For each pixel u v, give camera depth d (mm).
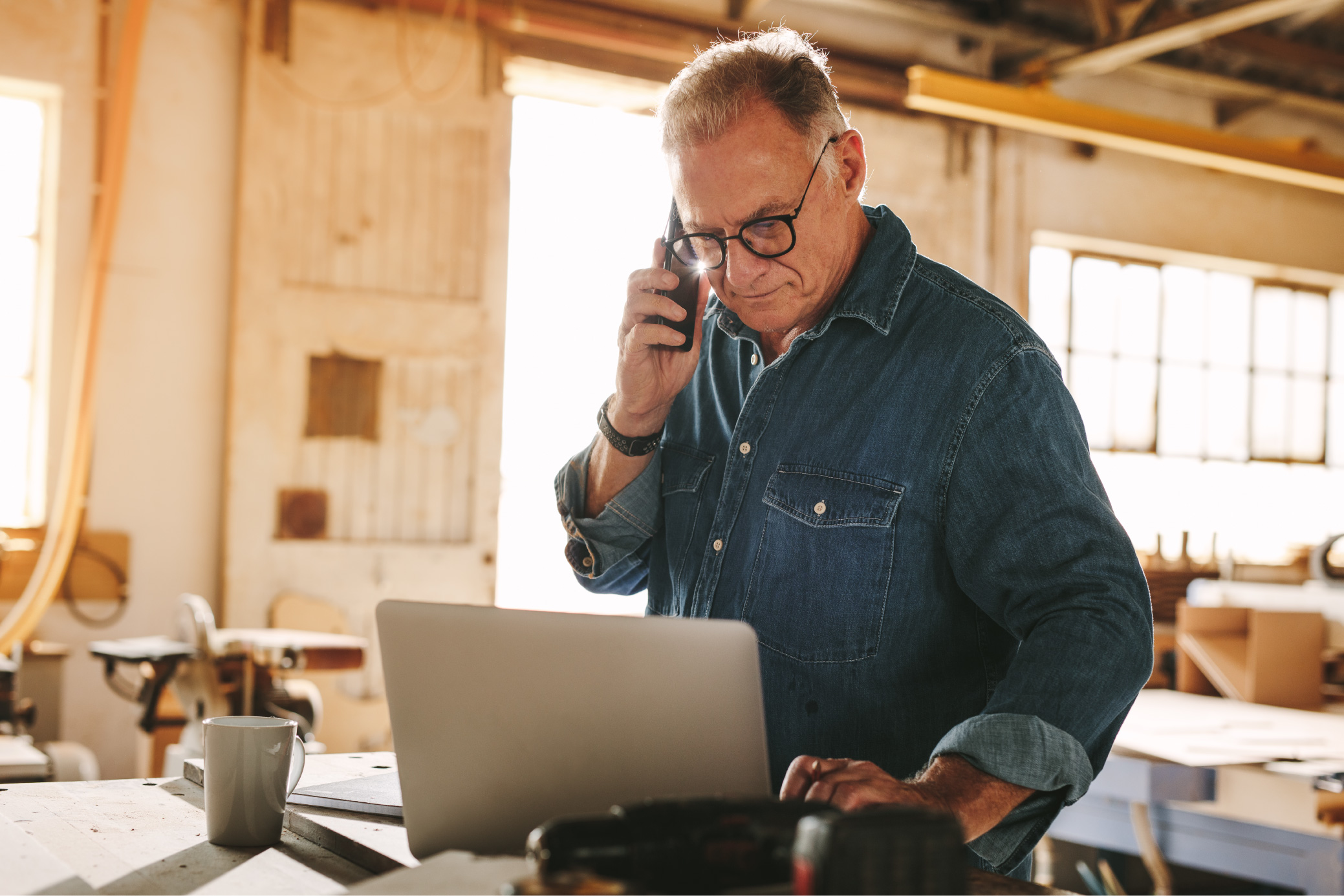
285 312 4738
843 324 1298
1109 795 2262
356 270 4871
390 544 4859
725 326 1431
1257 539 7199
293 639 3225
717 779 888
